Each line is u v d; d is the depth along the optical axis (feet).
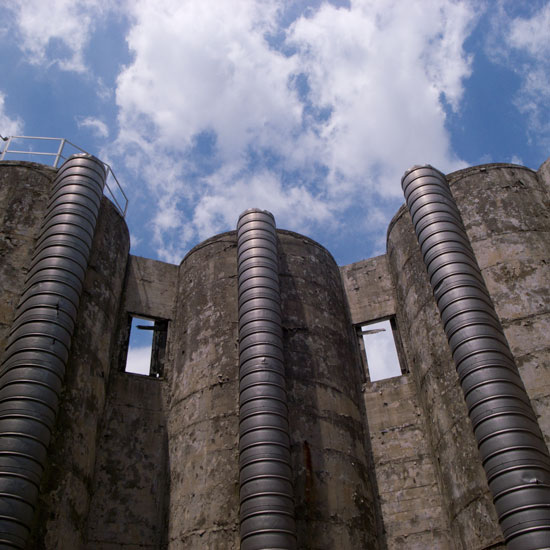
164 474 52.95
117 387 56.24
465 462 45.65
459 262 50.80
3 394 42.04
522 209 54.75
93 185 56.70
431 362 52.80
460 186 58.44
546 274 49.57
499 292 49.83
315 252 67.56
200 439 51.80
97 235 58.80
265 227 61.82
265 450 46.09
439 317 53.01
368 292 67.21
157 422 55.88
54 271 48.91
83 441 47.62
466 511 44.47
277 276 58.75
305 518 46.47
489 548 41.06
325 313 62.18
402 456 54.44
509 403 42.29
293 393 53.62
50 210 54.39
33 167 58.44
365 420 57.72
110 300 57.93
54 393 43.62
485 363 44.45
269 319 54.08
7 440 39.68
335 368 58.03
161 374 59.98
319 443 51.47
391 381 59.26
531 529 37.17
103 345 54.54
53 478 42.98
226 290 61.26
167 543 48.24
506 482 39.42
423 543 49.37
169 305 65.21
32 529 39.60
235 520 46.42
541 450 40.55
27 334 44.91
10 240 52.08
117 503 49.88
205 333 58.90
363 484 51.88
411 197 57.57
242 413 48.98
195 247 68.18
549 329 46.37
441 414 50.14
